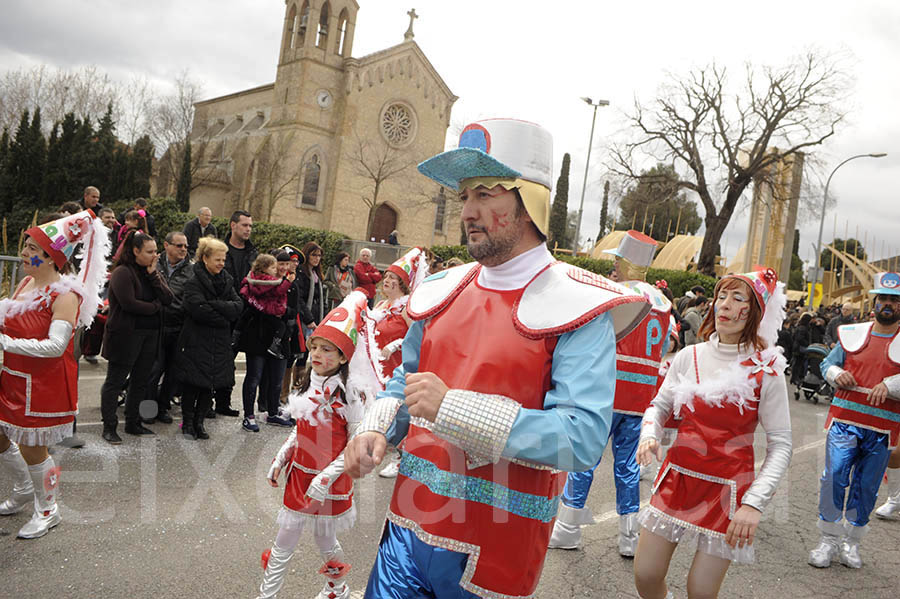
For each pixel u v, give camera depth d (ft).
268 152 150.10
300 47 153.58
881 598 14.14
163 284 19.52
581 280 6.33
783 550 16.62
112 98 164.96
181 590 11.61
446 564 6.02
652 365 15.29
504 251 6.42
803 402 45.27
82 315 14.06
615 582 13.78
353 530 15.10
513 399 5.96
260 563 12.94
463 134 6.79
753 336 10.24
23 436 12.88
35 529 13.15
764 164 105.19
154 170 156.87
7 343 12.62
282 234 72.74
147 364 19.72
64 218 13.74
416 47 159.74
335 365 11.38
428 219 164.45
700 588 9.63
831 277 151.43
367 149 155.02
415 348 7.20
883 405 16.05
